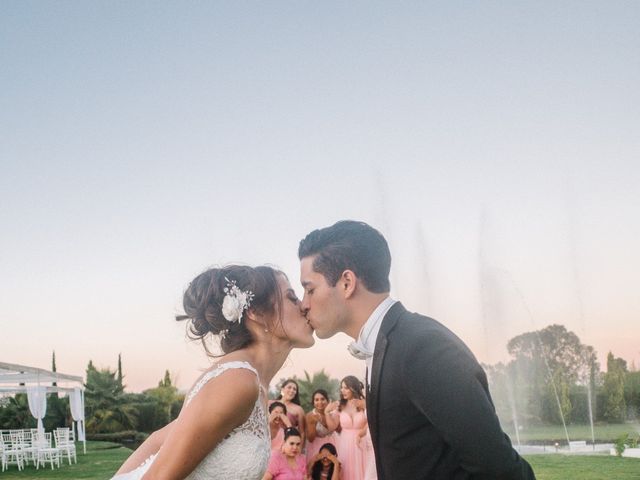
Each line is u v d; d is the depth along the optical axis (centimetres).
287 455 652
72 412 2181
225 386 192
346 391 735
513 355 3419
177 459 188
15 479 1295
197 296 220
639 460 1215
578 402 3206
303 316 220
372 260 206
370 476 683
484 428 177
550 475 1016
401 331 197
